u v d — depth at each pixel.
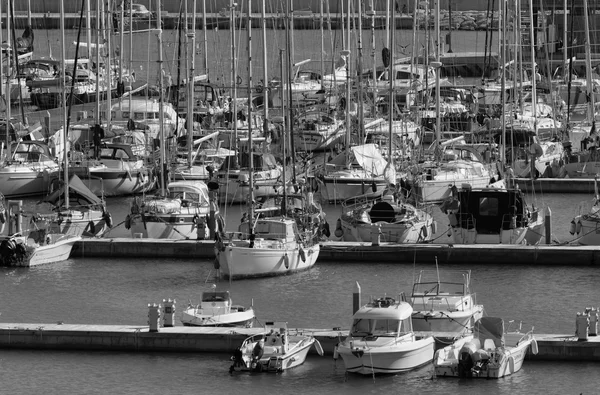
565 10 186.25
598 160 143.00
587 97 175.50
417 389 72.94
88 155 138.25
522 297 93.62
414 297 81.56
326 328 84.31
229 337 79.81
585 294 94.31
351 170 131.50
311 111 168.50
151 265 104.88
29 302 93.38
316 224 108.38
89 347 80.94
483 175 129.88
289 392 72.94
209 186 126.00
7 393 74.12
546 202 133.38
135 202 113.75
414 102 171.50
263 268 98.62
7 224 111.19
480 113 173.38
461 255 104.56
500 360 74.19
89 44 181.62
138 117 162.38
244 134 151.62
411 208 112.00
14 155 136.88
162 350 80.38
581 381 74.19
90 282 99.12
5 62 181.38
